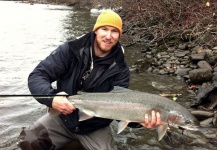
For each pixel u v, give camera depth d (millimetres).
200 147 1498
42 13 10586
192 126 1255
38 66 1307
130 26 5168
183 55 3252
